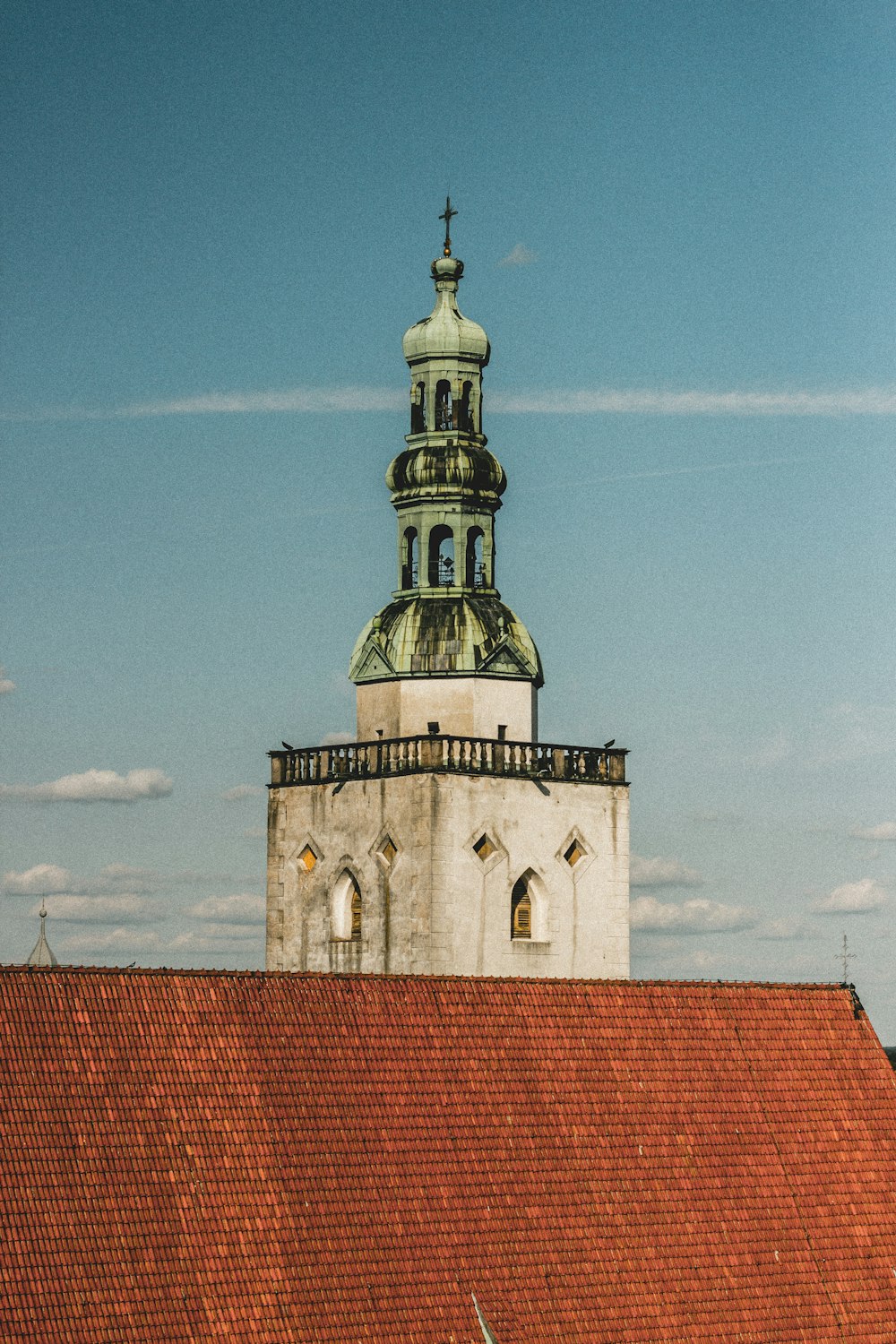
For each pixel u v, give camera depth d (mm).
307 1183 93750
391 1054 99000
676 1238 99688
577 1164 99750
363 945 127875
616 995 106062
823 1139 106062
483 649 129125
